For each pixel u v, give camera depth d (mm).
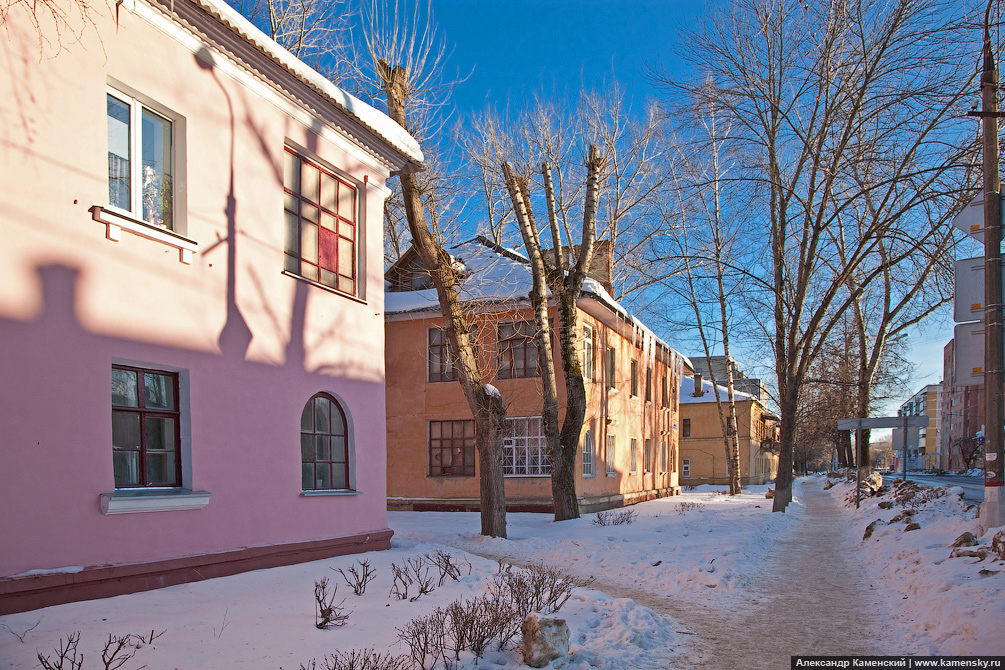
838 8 17688
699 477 45844
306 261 9711
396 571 7430
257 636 5230
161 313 7203
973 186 15414
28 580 5715
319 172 10078
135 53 7133
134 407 7020
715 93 19766
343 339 10133
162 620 5602
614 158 24672
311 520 9203
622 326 24172
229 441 7961
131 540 6688
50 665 4215
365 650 4898
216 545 7668
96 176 6578
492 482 13305
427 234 13422
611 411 23625
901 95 16203
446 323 13758
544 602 6473
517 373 20609
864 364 26266
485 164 22859
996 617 4984
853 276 23562
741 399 46688
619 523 15797
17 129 5953
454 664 4613
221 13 7793
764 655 5258
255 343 8477
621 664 4988
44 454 5957
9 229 5832
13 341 5793
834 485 37406
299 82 9086
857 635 5797
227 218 8172
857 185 19344
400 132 11258
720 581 8242
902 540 10289
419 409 21344
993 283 8219
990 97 8609
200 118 7902
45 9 6250
